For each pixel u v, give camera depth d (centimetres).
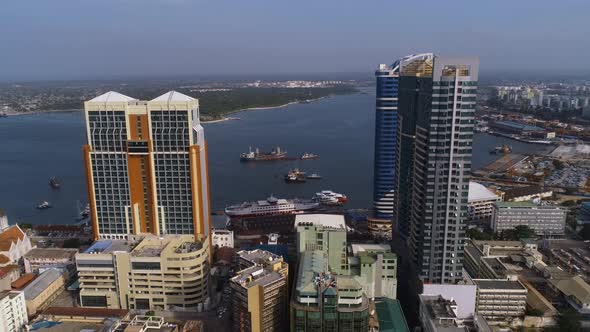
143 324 19900
